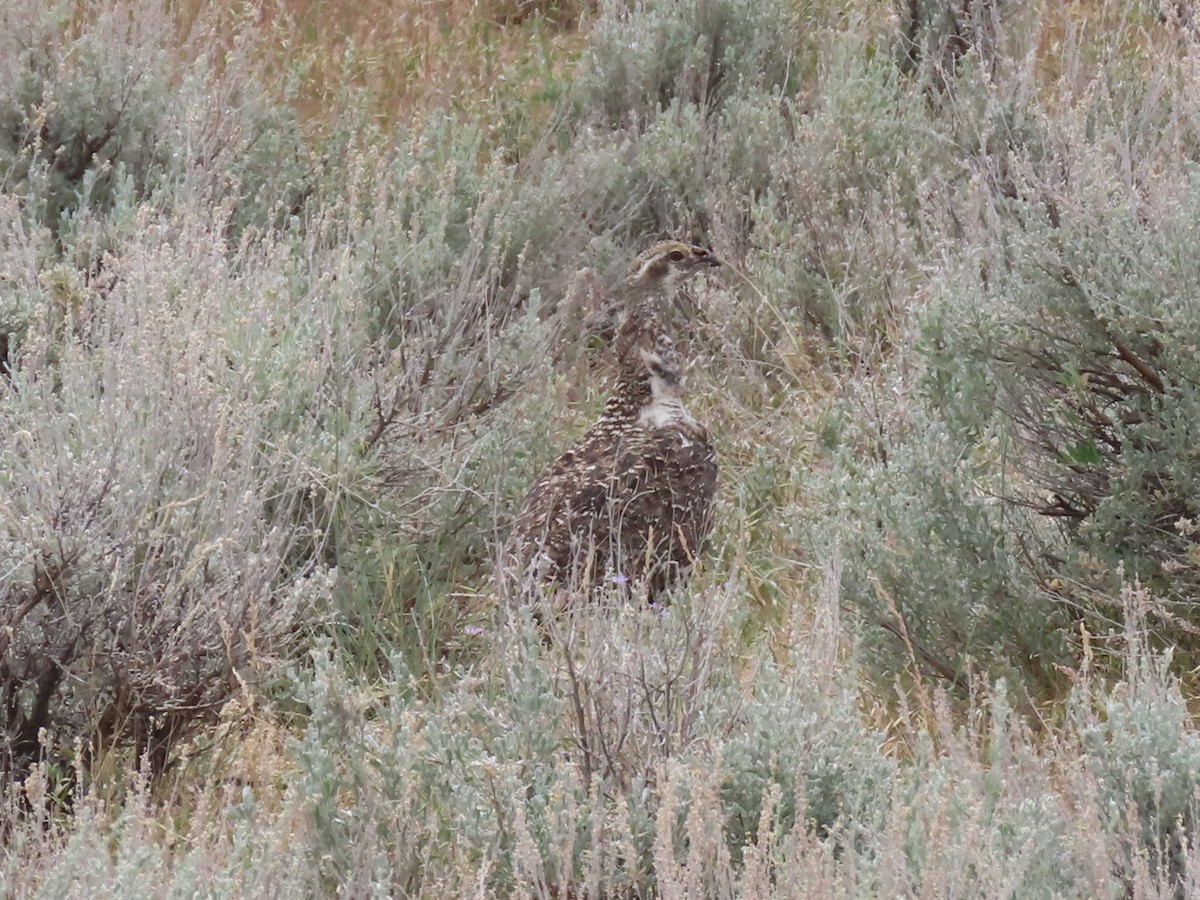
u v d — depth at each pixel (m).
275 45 36.75
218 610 15.98
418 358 22.72
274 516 19.92
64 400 17.94
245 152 28.56
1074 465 18.95
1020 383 19.38
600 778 13.72
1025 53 32.94
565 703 14.66
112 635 16.52
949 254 24.73
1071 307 18.67
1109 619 18.28
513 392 23.45
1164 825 13.54
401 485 21.66
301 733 17.58
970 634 18.00
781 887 12.26
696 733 14.71
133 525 16.50
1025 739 16.38
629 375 20.95
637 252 29.69
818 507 20.55
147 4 31.98
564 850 13.11
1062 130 24.75
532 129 33.47
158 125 27.75
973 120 28.91
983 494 19.25
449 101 34.78
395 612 19.53
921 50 34.06
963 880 12.23
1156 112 27.86
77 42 28.30
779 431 24.19
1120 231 18.83
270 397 19.62
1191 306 17.88
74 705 16.55
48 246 24.11
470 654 19.52
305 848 13.48
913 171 27.67
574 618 15.49
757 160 30.83
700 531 20.45
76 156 27.20
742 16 34.31
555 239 28.17
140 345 18.23
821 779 13.72
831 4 37.97
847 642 18.23
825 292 27.23
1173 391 18.20
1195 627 17.77
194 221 23.00
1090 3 37.59
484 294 24.05
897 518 18.72
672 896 12.04
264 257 24.84
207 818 14.98
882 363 24.86
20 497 16.42
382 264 24.50
